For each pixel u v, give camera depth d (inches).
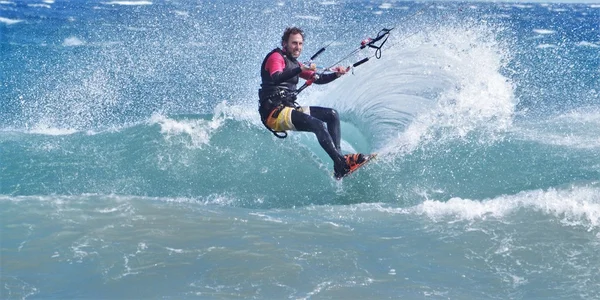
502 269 765.9
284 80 971.9
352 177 1051.9
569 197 941.8
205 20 4421.8
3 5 5949.8
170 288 705.6
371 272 751.1
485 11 6264.8
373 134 1143.0
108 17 4783.5
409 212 946.1
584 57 2950.3
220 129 1159.6
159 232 853.8
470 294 703.1
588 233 853.8
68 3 6486.2
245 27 3981.3
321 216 939.3
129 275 735.1
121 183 1062.4
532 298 695.7
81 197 981.8
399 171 1053.2
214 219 908.0
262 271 746.2
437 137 1107.3
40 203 948.6
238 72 2389.3
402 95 1195.3
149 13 5078.7
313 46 2738.7
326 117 1016.9
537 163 1057.5
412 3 7716.5
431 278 740.7
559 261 783.7
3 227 858.8
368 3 7357.3
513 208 932.6
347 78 1327.5
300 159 1104.8
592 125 1240.8
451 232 867.4
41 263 762.2
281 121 995.3
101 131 1209.4
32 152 1139.3
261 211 965.8
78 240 824.3
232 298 684.1
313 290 704.4
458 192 1014.4
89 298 682.2
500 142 1102.4
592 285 725.9
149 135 1159.6
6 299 676.7
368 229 884.0
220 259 775.7
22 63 2554.1
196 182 1072.2
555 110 1518.2
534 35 4018.2
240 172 1091.9
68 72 2379.4
